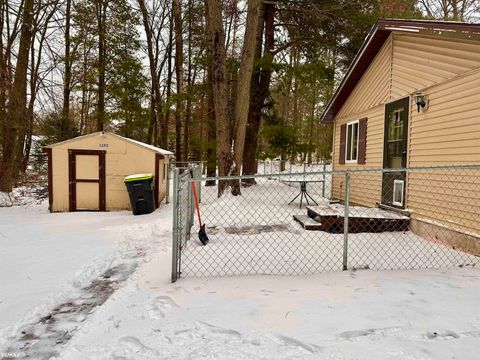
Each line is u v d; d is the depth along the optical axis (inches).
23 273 172.2
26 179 687.1
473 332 105.4
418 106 258.5
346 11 476.7
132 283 156.6
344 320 113.3
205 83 606.2
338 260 189.0
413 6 573.3
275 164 936.9
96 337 107.4
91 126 980.6
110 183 390.9
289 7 517.3
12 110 469.1
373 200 338.0
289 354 93.6
